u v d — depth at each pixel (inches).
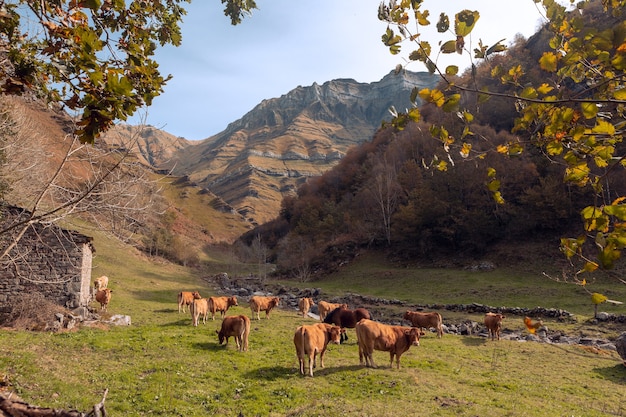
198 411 385.7
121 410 376.8
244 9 271.7
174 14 235.6
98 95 157.4
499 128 2701.8
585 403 464.8
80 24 159.8
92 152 249.3
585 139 116.3
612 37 86.2
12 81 172.9
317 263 2358.5
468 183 2111.2
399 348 550.3
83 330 690.2
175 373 487.2
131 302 1083.3
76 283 828.6
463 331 933.8
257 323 885.8
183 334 703.7
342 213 2866.6
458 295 1390.3
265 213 7209.6
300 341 514.0
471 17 109.9
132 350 581.6
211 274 2260.1
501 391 487.5
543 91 119.6
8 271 795.4
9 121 430.9
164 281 1568.7
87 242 879.7
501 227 1998.0
